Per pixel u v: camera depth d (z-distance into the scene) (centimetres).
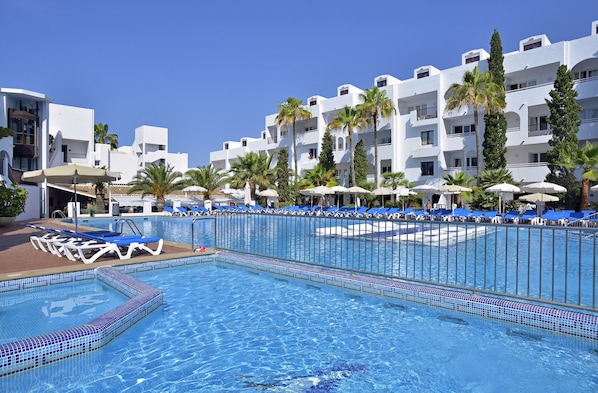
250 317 608
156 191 3266
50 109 3897
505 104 2738
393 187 3175
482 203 2484
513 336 525
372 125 3766
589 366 435
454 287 654
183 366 438
